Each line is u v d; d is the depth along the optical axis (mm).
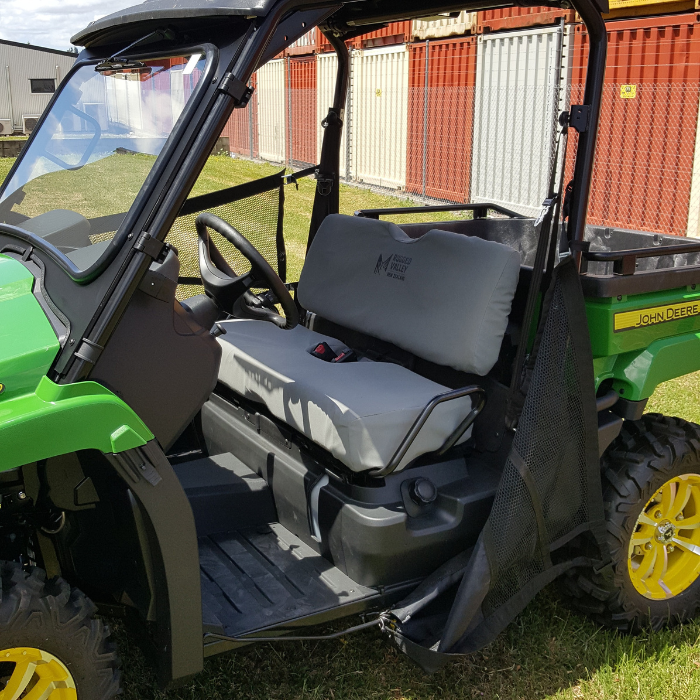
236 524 2414
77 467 1723
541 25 8180
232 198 2877
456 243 2391
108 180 1800
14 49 18203
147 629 1860
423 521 2150
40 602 1589
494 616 2123
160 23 1809
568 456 2188
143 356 1726
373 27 2744
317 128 12492
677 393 4484
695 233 7211
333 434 2107
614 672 2328
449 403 2207
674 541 2625
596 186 7945
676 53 7062
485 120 9180
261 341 2695
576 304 2105
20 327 1633
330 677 2254
